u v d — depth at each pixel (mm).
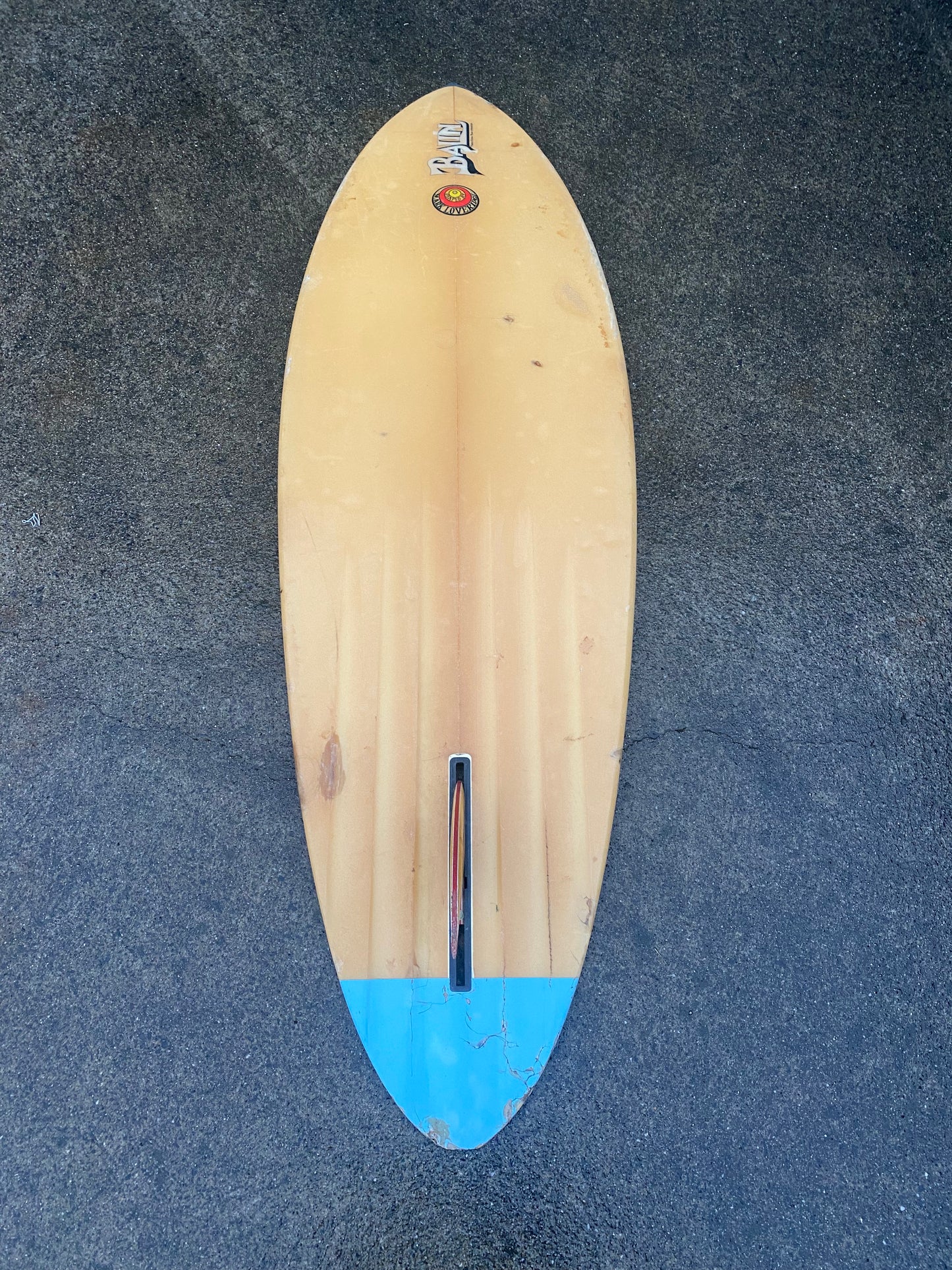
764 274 2639
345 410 2162
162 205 2574
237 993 2197
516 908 1989
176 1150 2115
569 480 2154
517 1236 2107
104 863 2252
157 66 2641
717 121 2705
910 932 2307
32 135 2588
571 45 2713
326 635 2072
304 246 2580
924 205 2707
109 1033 2166
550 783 2029
